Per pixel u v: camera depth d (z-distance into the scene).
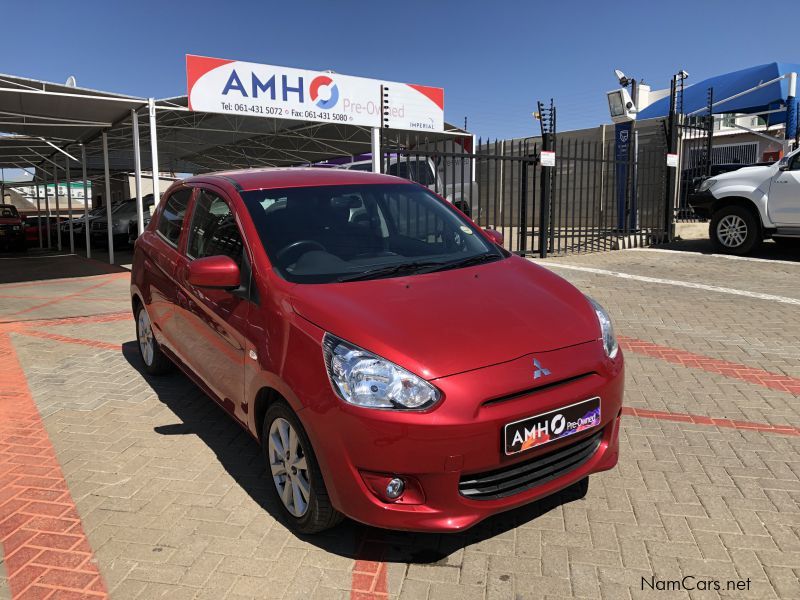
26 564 2.81
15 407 4.75
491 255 3.80
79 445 4.05
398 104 12.09
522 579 2.64
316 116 11.12
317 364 2.68
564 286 3.41
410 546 2.89
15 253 19.95
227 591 2.60
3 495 3.42
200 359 3.94
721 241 11.71
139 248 5.23
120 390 5.10
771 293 8.05
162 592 2.60
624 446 3.85
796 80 15.97
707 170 14.94
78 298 9.77
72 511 3.24
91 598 2.58
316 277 3.25
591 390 2.78
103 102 11.86
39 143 19.34
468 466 2.52
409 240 3.83
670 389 4.79
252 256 3.36
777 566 2.68
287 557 2.82
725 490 3.31
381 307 2.89
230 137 20.36
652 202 14.35
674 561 2.73
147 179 29.77
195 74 9.86
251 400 3.19
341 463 2.59
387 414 2.50
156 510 3.24
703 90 18.39
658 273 9.78
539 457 2.73
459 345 2.67
